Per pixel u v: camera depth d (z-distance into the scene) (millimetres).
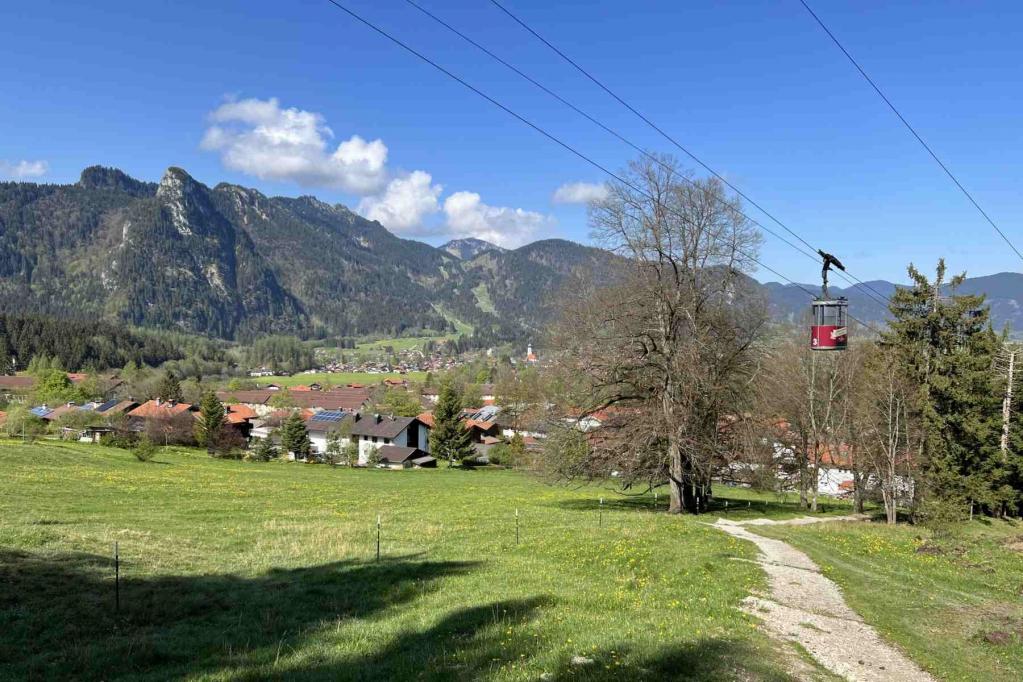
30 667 14453
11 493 45938
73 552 25891
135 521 38188
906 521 47594
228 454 108000
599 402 42719
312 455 115125
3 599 19312
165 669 14469
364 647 15461
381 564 25656
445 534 35031
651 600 19047
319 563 26516
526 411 46938
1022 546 33969
